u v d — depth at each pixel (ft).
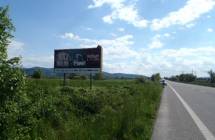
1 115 18.49
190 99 102.42
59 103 46.06
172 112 62.64
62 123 36.81
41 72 160.86
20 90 18.97
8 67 18.54
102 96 60.49
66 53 99.14
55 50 101.14
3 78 18.15
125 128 34.19
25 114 20.59
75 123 38.19
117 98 64.28
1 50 18.58
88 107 48.96
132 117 40.60
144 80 221.87
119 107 54.95
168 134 38.60
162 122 48.62
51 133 30.22
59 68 100.32
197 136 37.76
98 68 94.68
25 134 21.38
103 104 53.36
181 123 48.06
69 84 109.29
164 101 91.35
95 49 95.25
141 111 51.67
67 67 99.14
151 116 53.11
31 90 23.72
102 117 43.11
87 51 96.48
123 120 36.60
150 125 44.16
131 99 63.05
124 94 77.97
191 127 44.39
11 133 19.01
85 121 40.37
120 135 32.45
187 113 61.57
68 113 43.34
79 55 97.60
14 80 18.39
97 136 29.50
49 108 35.68
